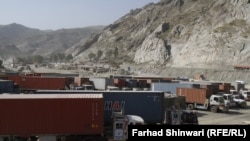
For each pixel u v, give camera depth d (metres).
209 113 53.09
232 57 176.12
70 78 78.31
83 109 26.61
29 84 65.81
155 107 36.44
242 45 178.62
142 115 36.19
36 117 26.14
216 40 191.75
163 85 66.00
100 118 26.77
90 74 147.00
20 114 25.98
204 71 148.88
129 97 35.91
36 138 27.23
